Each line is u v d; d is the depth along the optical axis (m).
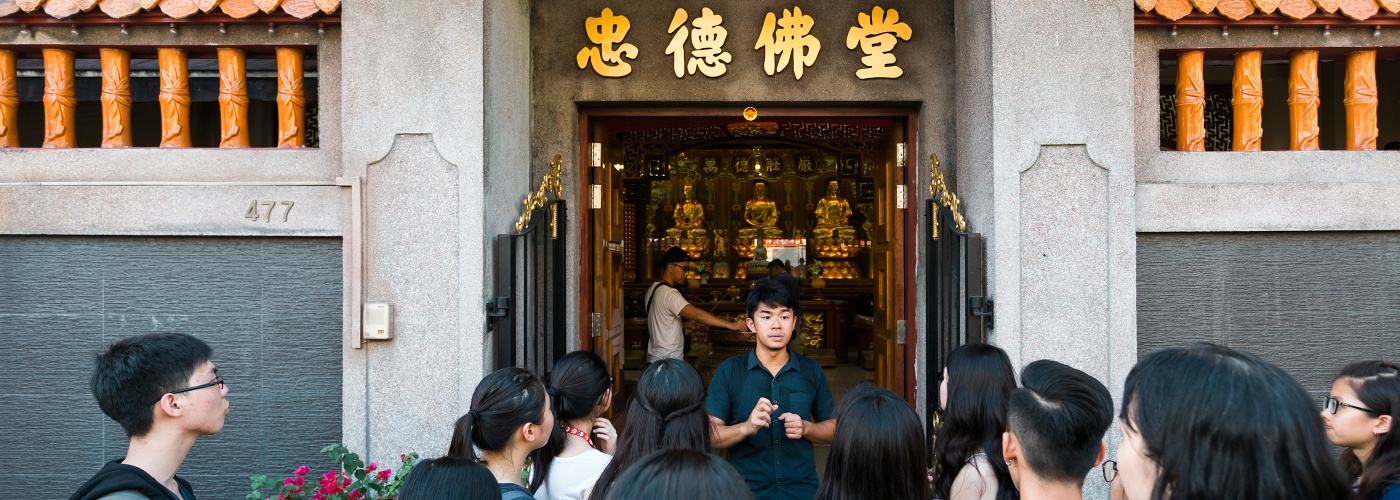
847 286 9.57
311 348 3.06
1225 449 1.03
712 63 3.70
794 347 8.10
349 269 2.90
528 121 3.56
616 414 4.50
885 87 3.69
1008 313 2.99
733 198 10.87
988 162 3.07
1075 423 1.41
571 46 3.72
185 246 3.07
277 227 3.00
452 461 1.63
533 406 1.88
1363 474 1.85
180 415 1.66
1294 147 3.23
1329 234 3.17
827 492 1.90
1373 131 3.21
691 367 2.20
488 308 2.92
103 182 3.03
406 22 2.89
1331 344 3.16
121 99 3.12
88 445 3.10
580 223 3.89
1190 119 3.23
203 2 2.98
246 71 3.34
